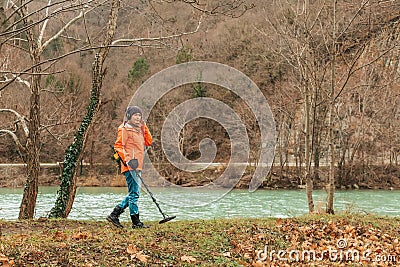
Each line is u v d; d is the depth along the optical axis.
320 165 36.84
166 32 12.43
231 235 7.52
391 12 13.84
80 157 11.52
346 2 14.51
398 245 7.78
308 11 13.41
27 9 10.81
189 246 6.73
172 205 19.89
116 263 5.66
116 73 36.69
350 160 35.53
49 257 5.62
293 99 33.69
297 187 32.41
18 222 8.19
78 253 5.82
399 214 20.58
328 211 11.15
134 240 6.56
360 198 28.38
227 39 34.19
